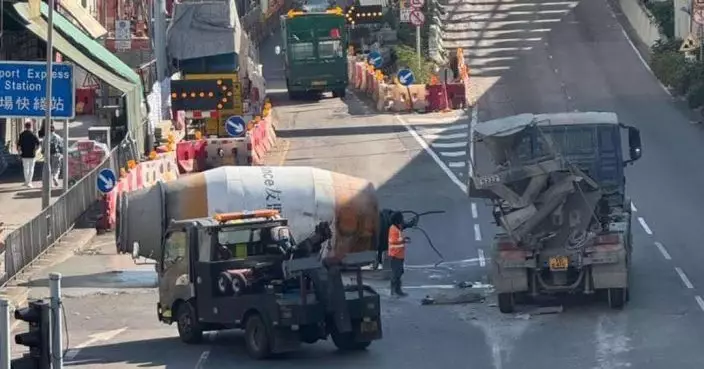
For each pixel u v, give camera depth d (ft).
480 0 469.16
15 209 219.41
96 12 378.53
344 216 179.52
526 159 156.46
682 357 125.59
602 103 323.57
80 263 188.44
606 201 151.02
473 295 161.07
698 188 229.86
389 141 288.10
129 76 278.46
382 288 170.91
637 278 167.94
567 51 399.85
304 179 179.32
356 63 389.19
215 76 305.94
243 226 137.90
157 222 173.27
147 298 166.61
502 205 155.33
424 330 143.74
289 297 130.62
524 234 149.28
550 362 125.80
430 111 327.26
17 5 241.96
